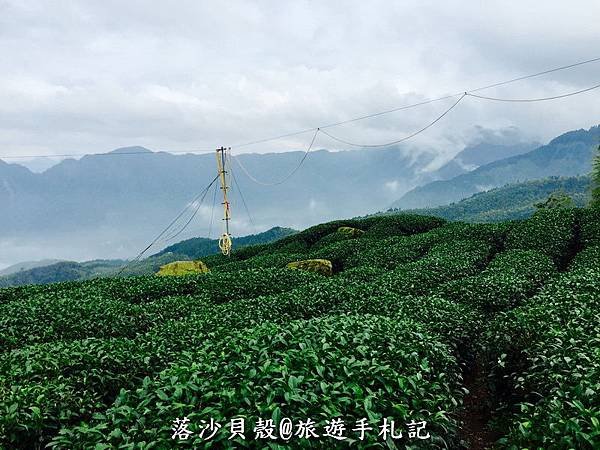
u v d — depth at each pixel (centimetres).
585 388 696
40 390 835
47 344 1213
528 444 656
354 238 4453
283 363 763
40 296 2114
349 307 1561
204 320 1388
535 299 1453
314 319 1115
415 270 2400
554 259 2711
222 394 676
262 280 2464
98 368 1000
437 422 711
